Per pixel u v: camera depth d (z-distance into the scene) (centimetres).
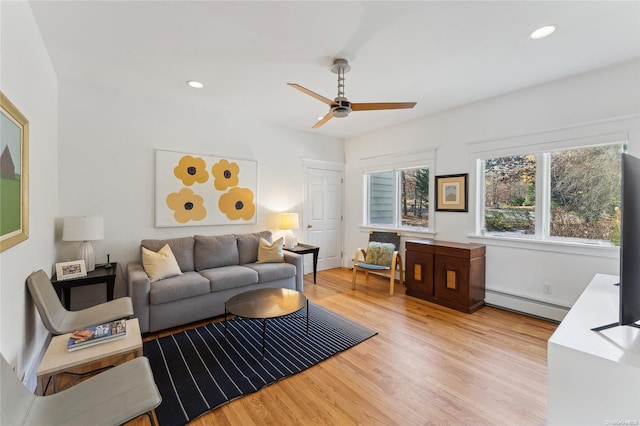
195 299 302
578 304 170
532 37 221
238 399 188
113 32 215
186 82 305
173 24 205
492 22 202
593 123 277
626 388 105
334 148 548
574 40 225
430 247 370
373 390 196
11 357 153
